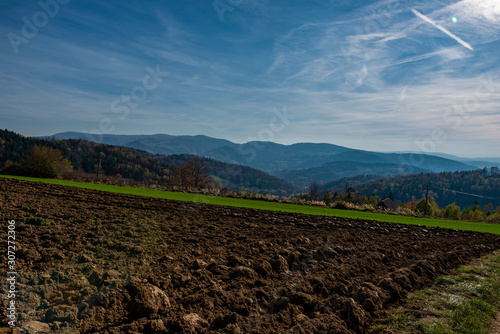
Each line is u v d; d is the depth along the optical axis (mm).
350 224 15484
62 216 9273
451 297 5930
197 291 4910
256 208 19688
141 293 4316
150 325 3680
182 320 3879
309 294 5473
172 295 4719
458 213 77125
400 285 6289
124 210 12188
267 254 7371
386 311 5137
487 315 5332
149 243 7309
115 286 4590
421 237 13273
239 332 3850
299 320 4391
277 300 4867
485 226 22547
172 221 10977
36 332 3301
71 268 5160
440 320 4906
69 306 3949
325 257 7902
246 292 5000
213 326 3980
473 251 10727
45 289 4305
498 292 6512
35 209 9695
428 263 7898
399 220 21000
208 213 14398
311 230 12172
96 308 3965
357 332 4367
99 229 8023
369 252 8789
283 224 13266
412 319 4832
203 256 6805
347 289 5840
